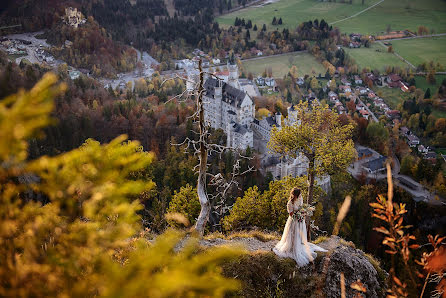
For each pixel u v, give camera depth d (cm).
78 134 8538
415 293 616
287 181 2894
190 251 476
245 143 9356
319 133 2356
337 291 1574
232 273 1530
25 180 475
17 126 384
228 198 4234
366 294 1603
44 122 400
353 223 6981
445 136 14738
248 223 2888
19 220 473
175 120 9962
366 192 7806
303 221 1652
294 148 2395
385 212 594
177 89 17575
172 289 407
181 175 6775
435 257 609
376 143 11231
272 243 1856
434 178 9400
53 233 486
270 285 1558
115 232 504
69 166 510
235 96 10588
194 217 2945
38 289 447
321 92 19925
